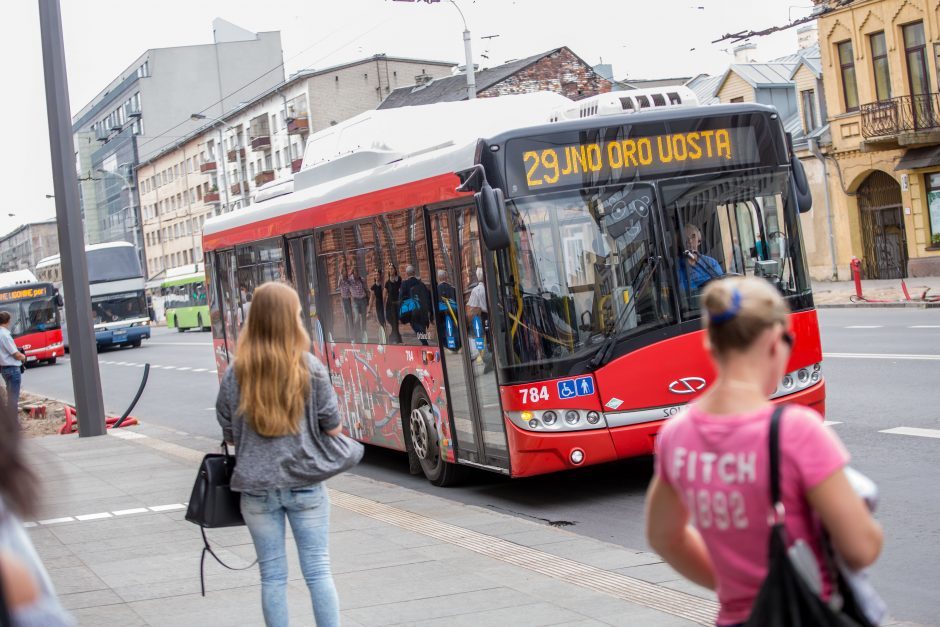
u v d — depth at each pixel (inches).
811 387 401.7
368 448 615.5
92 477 531.5
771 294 116.7
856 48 1556.3
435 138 490.9
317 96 3314.5
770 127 409.1
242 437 216.5
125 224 5078.7
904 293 1239.5
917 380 589.0
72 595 300.8
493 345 393.7
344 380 539.5
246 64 4630.9
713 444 114.3
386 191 473.4
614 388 385.1
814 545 111.9
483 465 418.0
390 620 254.7
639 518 372.2
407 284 462.3
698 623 234.1
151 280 4256.9
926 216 1489.9
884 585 264.5
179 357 1727.4
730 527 113.9
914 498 346.9
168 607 282.0
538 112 505.0
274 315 214.8
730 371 116.6
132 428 773.3
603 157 391.2
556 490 434.0
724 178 401.1
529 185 385.7
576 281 386.0
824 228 1676.9
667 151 397.1
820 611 108.7
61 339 2001.7
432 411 461.4
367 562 316.8
